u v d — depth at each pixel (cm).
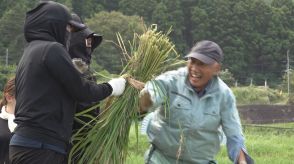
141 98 493
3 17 5594
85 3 7188
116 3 7469
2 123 549
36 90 417
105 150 479
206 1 7512
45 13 430
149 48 495
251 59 7650
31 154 415
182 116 501
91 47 525
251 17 7725
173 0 7300
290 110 4553
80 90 424
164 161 519
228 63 7350
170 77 503
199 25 7350
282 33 7894
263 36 7794
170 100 503
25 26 435
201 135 504
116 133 484
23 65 426
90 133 480
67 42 450
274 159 1430
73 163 484
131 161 1081
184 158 512
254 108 4481
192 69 492
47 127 416
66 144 431
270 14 7869
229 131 505
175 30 7156
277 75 7700
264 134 2402
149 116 522
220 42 7438
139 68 495
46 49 417
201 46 488
